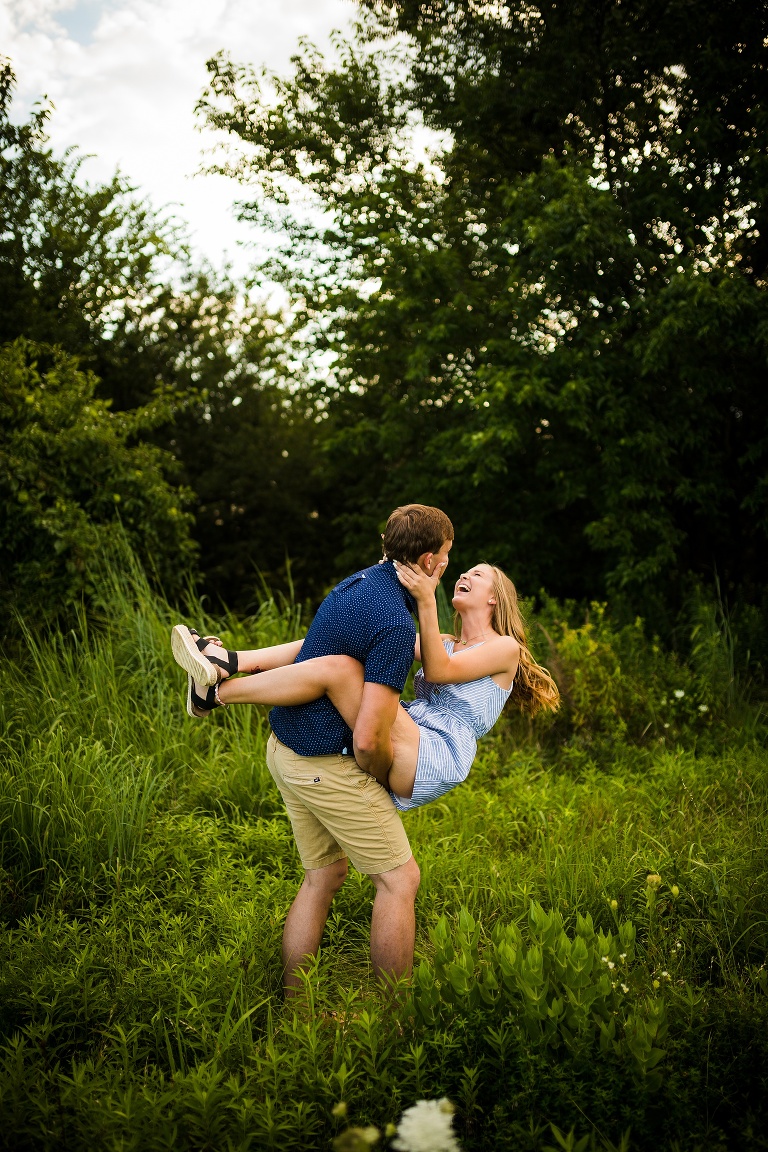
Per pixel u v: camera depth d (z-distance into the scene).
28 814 3.63
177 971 2.62
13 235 12.88
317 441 12.68
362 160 10.67
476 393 9.07
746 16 8.20
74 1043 2.39
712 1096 2.07
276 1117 1.97
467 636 3.03
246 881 3.32
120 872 3.30
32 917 3.13
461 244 10.03
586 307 8.34
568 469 9.00
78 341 13.39
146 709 5.05
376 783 2.59
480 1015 2.17
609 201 7.60
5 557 6.82
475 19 9.60
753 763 4.83
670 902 3.18
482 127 9.43
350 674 2.50
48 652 5.49
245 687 2.56
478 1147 1.98
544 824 3.99
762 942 2.92
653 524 8.11
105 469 7.44
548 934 2.42
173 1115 1.97
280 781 2.72
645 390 8.20
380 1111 2.04
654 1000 2.20
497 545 9.48
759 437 8.75
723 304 7.10
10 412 7.18
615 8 8.56
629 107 8.91
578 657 6.04
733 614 7.62
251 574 15.10
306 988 2.43
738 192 7.73
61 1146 1.95
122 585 6.57
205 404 14.96
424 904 3.27
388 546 2.64
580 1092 1.99
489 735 5.55
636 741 5.67
